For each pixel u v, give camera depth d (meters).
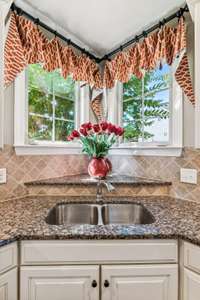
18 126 1.64
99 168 1.66
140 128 2.03
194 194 1.55
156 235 1.02
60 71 1.88
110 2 1.58
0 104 1.23
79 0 1.55
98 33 1.91
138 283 1.04
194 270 0.99
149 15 1.70
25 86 1.75
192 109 1.56
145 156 1.88
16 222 1.15
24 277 1.01
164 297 1.04
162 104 1.84
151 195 1.74
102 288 1.03
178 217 1.24
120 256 1.03
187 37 1.57
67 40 1.92
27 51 1.57
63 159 1.98
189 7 1.33
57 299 1.03
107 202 1.59
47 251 1.02
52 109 2.00
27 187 1.70
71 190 1.76
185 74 1.54
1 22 1.24
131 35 1.93
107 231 1.05
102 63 2.23
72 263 1.03
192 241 0.98
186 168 1.60
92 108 2.24
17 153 1.64
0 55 1.23
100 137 1.67
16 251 1.01
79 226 1.11
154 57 1.69
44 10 1.64
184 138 1.61
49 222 1.34
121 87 2.20
